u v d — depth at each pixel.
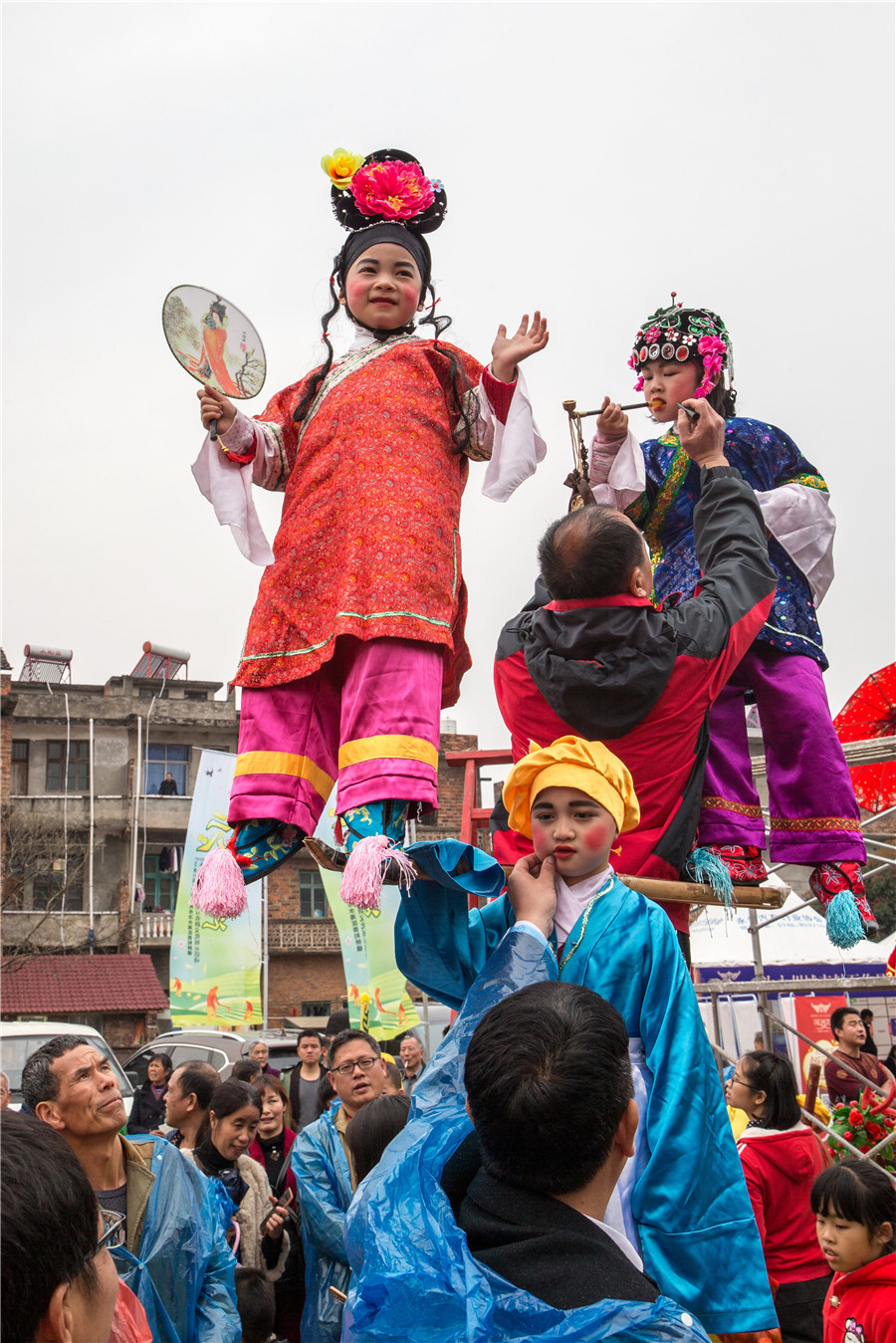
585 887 2.80
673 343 4.22
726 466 3.60
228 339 3.45
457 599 3.43
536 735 3.32
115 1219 1.90
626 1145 1.81
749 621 3.35
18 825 28.84
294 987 29.89
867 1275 3.43
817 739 3.90
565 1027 1.78
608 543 3.12
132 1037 27.34
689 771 3.31
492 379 3.32
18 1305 1.43
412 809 3.06
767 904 3.68
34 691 31.42
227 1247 3.41
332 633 3.16
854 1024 7.30
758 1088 4.31
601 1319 1.52
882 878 21.84
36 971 27.31
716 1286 2.48
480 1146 1.96
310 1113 8.91
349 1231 1.92
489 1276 1.61
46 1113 3.13
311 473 3.36
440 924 2.75
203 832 17.53
